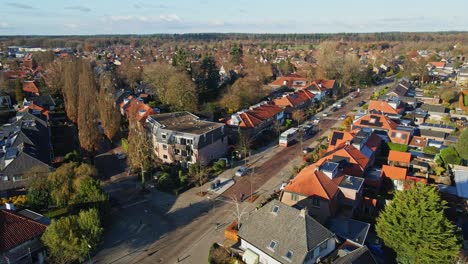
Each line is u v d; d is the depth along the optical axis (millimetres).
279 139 77125
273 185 57344
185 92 94562
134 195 54844
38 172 53062
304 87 121812
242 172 61469
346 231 40062
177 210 50188
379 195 51031
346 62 143750
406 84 124000
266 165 65750
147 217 48344
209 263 37469
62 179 48969
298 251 33594
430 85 130750
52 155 67562
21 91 106938
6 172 54469
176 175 60406
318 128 88875
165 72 102688
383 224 37562
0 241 35250
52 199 48000
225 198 53344
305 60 196625
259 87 116562
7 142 67625
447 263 33719
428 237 33844
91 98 81062
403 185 51781
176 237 43531
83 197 46188
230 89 109875
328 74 140125
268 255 35094
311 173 47250
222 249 39781
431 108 95062
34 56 185625
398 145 68250
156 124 70438
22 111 88688
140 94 110000
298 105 101125
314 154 66562
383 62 187125
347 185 46531
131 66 135625
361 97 125500
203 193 54938
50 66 141375
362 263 31891
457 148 64562
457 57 197750
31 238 37312
